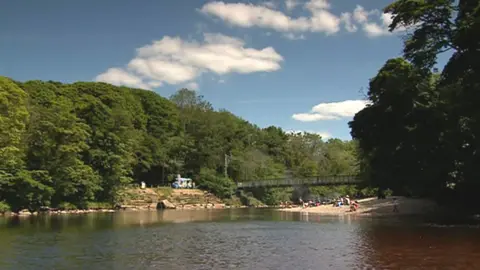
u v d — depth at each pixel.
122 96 103.94
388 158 52.28
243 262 20.86
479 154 40.03
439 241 27.58
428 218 47.47
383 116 51.81
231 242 28.56
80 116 76.12
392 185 55.47
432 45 43.69
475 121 37.72
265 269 19.08
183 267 19.69
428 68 45.66
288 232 35.00
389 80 49.66
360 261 20.75
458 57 40.00
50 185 65.38
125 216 58.44
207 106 131.75
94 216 57.59
